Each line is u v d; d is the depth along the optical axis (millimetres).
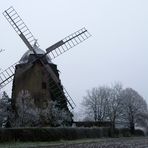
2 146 36938
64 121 64125
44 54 62688
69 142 47625
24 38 64438
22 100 60344
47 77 62062
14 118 60156
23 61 63219
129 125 116812
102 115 114062
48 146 37750
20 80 62469
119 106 115812
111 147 35344
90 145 39656
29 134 45750
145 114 122312
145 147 35156
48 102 60969
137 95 121750
